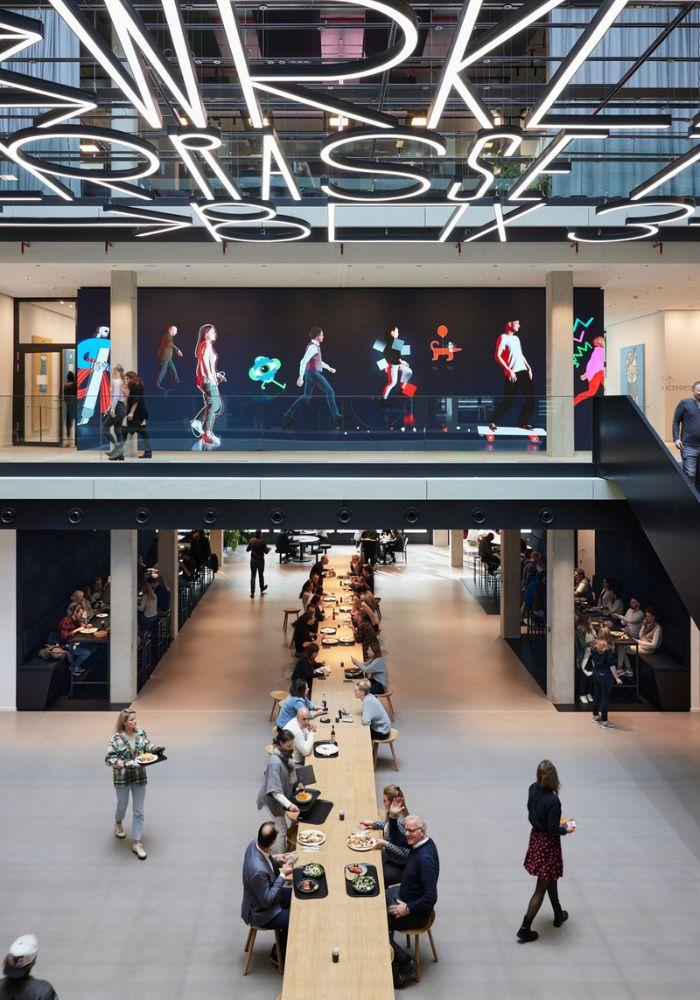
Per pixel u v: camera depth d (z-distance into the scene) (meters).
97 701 15.17
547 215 15.63
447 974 7.41
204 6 11.09
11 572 14.62
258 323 20.17
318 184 16.33
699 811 10.70
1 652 14.66
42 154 14.00
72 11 6.07
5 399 13.05
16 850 9.60
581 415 20.00
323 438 13.21
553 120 8.67
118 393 13.20
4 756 12.48
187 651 18.44
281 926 7.17
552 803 7.84
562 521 13.41
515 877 9.05
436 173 16.17
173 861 9.36
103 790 11.29
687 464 11.33
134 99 8.07
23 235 15.86
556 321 17.02
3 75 7.35
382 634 20.08
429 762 12.30
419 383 20.19
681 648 14.98
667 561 10.97
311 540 32.38
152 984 7.22
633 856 9.55
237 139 15.80
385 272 17.81
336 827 7.94
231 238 14.17
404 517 13.34
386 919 6.41
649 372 24.41
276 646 18.83
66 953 7.64
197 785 11.42
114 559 15.05
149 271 17.50
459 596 24.72
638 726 13.92
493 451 13.31
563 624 15.08
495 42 6.70
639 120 8.69
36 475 13.12
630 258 16.42
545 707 14.95
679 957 7.66
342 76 7.02
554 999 7.08
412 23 6.05
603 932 8.06
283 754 8.99
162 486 13.02
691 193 15.91
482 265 16.80
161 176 16.14
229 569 29.31
